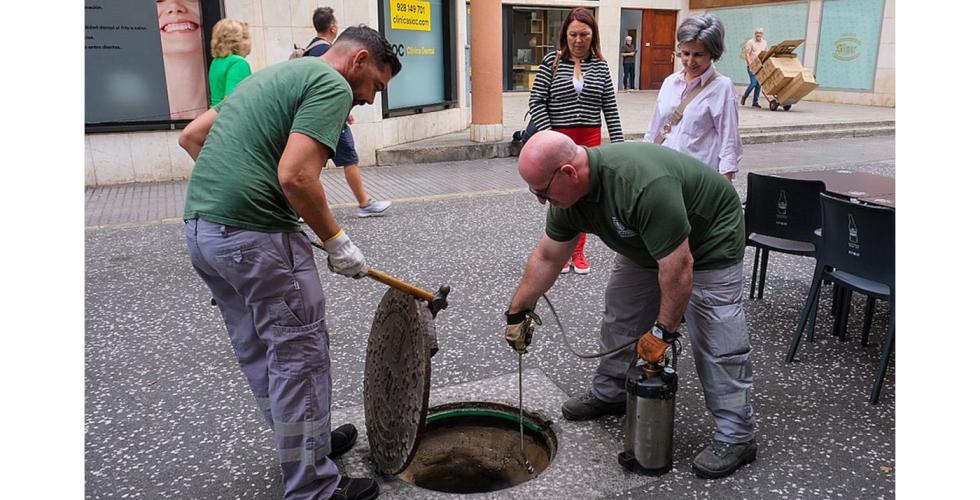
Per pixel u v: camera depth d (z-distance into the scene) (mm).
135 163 8211
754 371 3514
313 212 2084
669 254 2268
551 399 3182
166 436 2965
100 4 7660
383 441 2549
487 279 4926
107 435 2977
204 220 2123
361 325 4129
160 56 8016
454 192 7816
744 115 14656
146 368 3609
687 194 2371
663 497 2494
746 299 4598
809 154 10719
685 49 3596
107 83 7898
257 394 2461
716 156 3688
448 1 10914
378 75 2361
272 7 8188
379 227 6359
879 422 3008
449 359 3646
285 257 2168
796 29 18125
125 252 5656
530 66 18391
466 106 11844
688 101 3670
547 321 4164
